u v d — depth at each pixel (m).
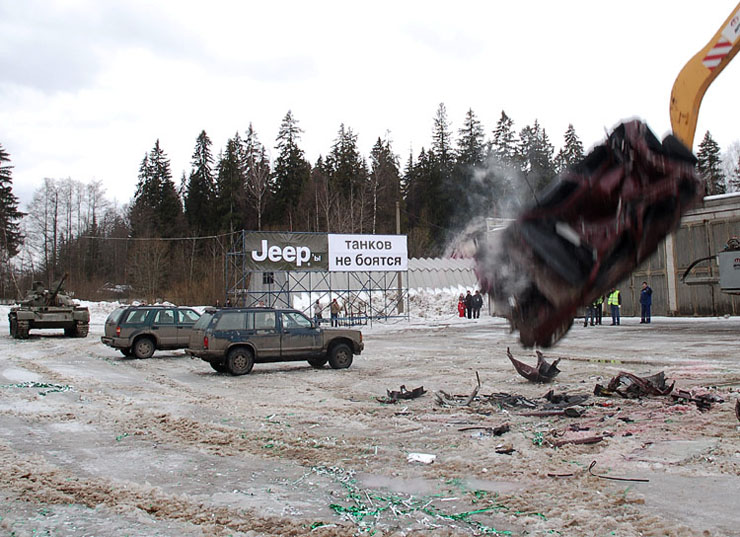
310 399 10.30
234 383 12.59
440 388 11.25
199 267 62.66
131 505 5.07
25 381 13.08
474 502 4.99
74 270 72.94
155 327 18.25
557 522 4.48
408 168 48.50
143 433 7.86
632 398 9.30
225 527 4.56
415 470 5.98
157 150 76.69
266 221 68.00
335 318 32.72
